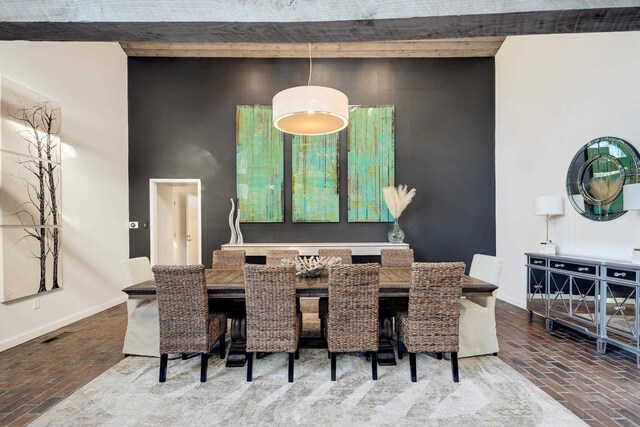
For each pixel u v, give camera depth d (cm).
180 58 530
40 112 352
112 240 476
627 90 305
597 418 195
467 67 534
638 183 280
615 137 315
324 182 528
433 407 207
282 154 529
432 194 534
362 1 141
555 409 204
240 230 527
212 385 237
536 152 425
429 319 234
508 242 488
